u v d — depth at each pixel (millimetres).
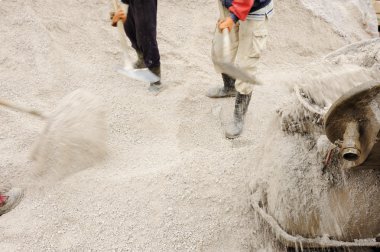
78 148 3037
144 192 2883
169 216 2744
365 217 2164
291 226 2291
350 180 2172
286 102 2615
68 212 2803
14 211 2855
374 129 1661
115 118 3752
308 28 5320
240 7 3197
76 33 4754
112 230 2693
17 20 4492
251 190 2703
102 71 4383
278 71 4832
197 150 3279
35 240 2660
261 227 2650
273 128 2686
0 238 2670
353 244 2256
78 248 2619
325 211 2205
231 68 2867
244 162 3020
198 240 2650
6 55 4207
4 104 2883
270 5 3455
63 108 2990
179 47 4953
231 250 2637
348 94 1653
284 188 2291
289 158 2355
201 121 3945
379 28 5816
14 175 3086
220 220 2732
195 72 4574
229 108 4125
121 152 3408
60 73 4203
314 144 2346
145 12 3686
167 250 2607
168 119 3887
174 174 2982
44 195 2924
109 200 2850
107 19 5023
